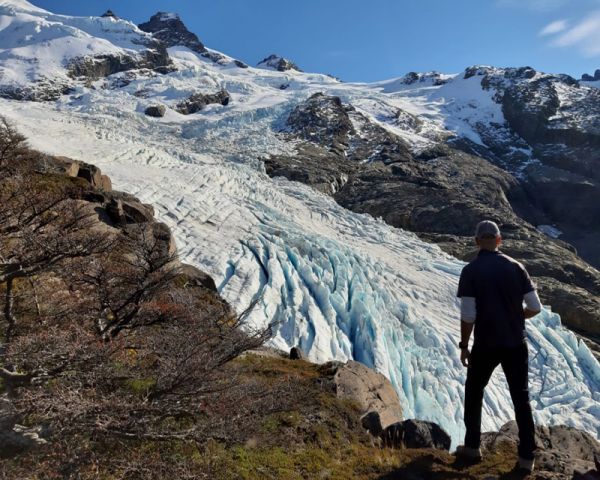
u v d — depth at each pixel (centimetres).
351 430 520
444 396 1675
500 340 356
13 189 550
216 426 373
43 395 328
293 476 392
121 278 480
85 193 1041
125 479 333
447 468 393
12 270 466
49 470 304
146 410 355
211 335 438
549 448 433
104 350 371
